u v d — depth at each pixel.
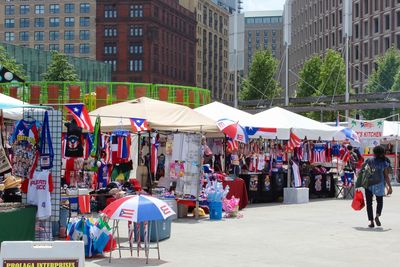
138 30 136.50
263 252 10.82
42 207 10.27
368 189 14.45
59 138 10.44
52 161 10.41
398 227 14.54
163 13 143.12
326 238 12.64
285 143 23.95
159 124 17.03
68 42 138.00
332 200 23.14
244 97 84.12
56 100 31.39
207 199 16.19
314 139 22.45
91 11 137.12
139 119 16.59
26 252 4.85
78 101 31.06
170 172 16.45
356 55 105.88
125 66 136.75
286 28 59.53
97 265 9.48
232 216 16.58
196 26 164.75
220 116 21.09
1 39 139.88
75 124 13.11
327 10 118.25
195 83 164.38
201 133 16.42
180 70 154.25
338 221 15.79
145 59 136.00
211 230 13.85
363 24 103.56
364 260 10.07
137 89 31.52
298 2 139.38
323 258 10.24
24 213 10.09
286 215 17.28
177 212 16.27
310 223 15.32
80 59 99.44
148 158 18.00
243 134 18.23
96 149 15.44
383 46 97.56
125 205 9.16
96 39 137.38
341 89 79.94
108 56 137.38
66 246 4.88
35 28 138.88
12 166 11.56
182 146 16.30
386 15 97.44
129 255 10.48
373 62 100.06
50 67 82.19
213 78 181.25
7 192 11.48
